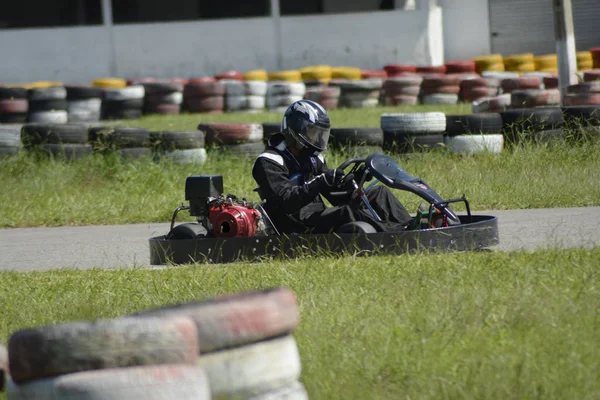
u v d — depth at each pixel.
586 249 18.12
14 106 64.44
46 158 39.50
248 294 9.84
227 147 38.91
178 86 70.12
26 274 20.88
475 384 10.31
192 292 16.44
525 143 36.59
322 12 99.44
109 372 8.36
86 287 18.03
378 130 37.00
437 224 19.92
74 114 65.94
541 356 11.07
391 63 84.19
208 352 9.16
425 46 83.75
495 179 31.53
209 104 70.00
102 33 84.88
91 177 37.16
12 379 8.82
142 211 31.59
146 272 19.64
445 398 10.12
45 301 17.02
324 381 11.03
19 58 85.19
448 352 11.52
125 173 36.62
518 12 85.75
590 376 10.31
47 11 106.19
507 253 18.03
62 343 8.47
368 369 11.18
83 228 30.14
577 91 44.53
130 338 8.50
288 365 9.60
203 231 21.05
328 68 77.25
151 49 85.12
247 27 84.75
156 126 58.72
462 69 78.19
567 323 12.41
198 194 21.06
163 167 37.62
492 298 13.84
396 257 18.19
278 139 20.98
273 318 9.50
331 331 12.84
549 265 16.05
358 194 19.89
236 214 20.41
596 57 74.19
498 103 46.69
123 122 63.69
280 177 20.41
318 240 19.52
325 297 14.83
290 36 84.69
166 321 8.67
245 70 85.12
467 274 15.76
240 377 9.23
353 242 19.22
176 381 8.36
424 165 34.88
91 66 85.19
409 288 15.00
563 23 46.66
